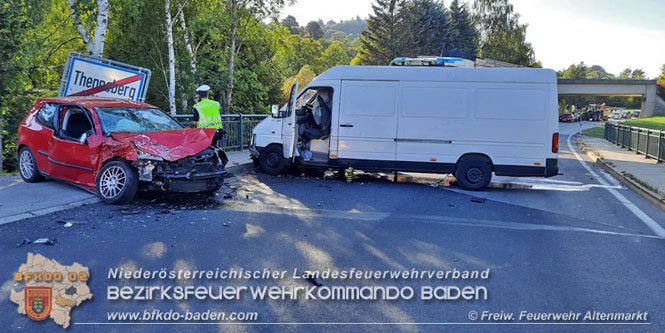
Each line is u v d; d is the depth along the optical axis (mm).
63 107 7828
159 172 6883
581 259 5336
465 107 9594
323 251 5348
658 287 4527
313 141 10656
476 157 9656
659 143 15305
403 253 5379
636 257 5469
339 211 7383
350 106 10008
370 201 8258
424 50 49938
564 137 32969
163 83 17609
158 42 16938
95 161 7094
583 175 13023
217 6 18953
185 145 7234
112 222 6055
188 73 17750
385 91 9867
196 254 5059
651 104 61844
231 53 20281
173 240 5469
